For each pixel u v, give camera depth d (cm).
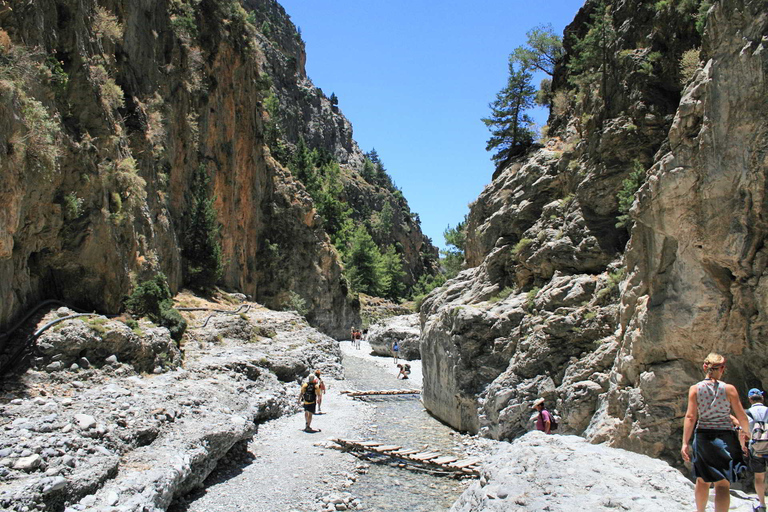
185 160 4103
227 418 1694
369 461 1775
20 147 1466
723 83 1171
